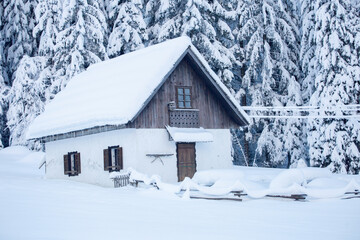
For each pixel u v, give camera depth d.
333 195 16.19
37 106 40.69
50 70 39.91
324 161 32.91
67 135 26.48
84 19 36.78
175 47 23.81
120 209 13.23
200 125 25.25
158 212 12.90
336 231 10.09
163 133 23.72
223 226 10.63
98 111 23.59
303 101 38.69
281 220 11.72
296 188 16.17
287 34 39.28
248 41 40.12
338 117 30.03
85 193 17.56
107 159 24.09
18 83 40.72
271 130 37.97
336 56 32.84
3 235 8.41
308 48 37.59
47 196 15.88
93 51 37.53
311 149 33.78
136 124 22.73
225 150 26.19
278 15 39.59
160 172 23.31
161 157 23.45
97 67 30.88
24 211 11.77
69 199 15.28
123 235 9.02
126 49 38.00
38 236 8.44
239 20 38.62
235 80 41.47
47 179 26.47
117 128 22.66
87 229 9.52
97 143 25.14
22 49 46.12
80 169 26.44
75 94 29.09
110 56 39.44
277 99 37.94
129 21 37.66
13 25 46.50
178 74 24.86
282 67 38.66
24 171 32.56
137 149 22.62
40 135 28.11
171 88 24.45
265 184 20.08
